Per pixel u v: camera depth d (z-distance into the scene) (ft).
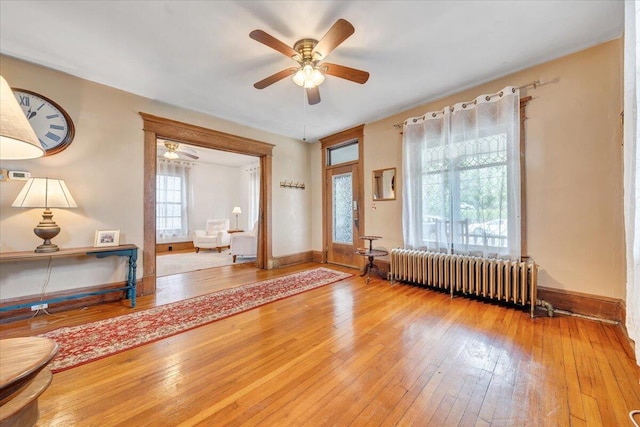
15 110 3.37
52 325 7.75
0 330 7.36
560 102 8.48
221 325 7.77
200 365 5.75
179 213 24.07
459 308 9.02
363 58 8.32
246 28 6.86
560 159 8.50
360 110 12.50
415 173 11.66
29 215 8.50
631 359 5.77
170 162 23.50
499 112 9.29
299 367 5.66
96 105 9.64
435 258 10.72
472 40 7.48
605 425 4.04
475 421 4.18
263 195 15.61
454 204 10.41
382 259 13.64
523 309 8.87
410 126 11.79
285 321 8.05
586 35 7.38
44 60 8.29
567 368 5.49
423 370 5.52
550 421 4.15
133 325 7.75
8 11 6.16
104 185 9.81
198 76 9.27
